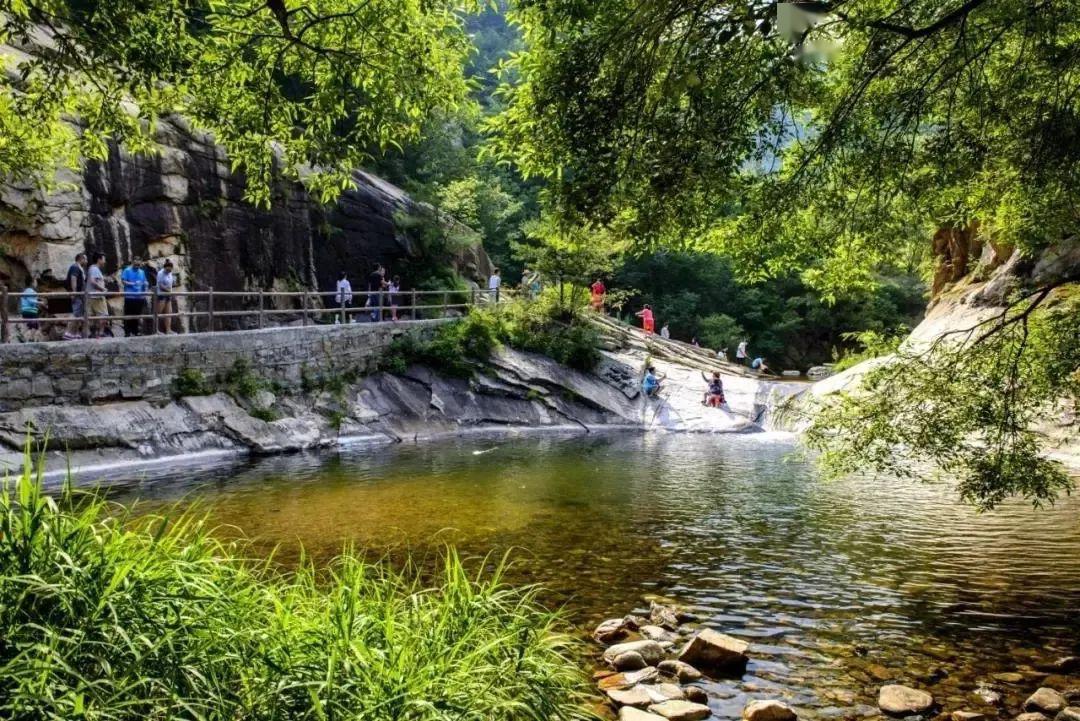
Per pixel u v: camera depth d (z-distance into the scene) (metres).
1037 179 6.13
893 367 6.28
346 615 3.19
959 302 17.53
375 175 27.23
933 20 5.24
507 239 36.28
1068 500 9.75
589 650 4.91
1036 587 6.20
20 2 4.74
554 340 21.08
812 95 5.27
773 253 6.82
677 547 7.51
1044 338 5.88
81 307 14.09
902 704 4.07
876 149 5.82
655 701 4.08
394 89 5.95
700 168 4.44
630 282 41.06
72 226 14.69
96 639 2.60
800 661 4.76
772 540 7.80
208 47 5.46
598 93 4.21
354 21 5.60
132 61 4.95
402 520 8.50
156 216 16.59
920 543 7.67
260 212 19.38
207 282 17.86
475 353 19.66
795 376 31.02
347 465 12.60
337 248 22.02
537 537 7.85
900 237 7.29
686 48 4.02
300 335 15.88
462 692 3.02
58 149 7.33
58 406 11.35
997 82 5.95
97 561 2.83
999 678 4.51
